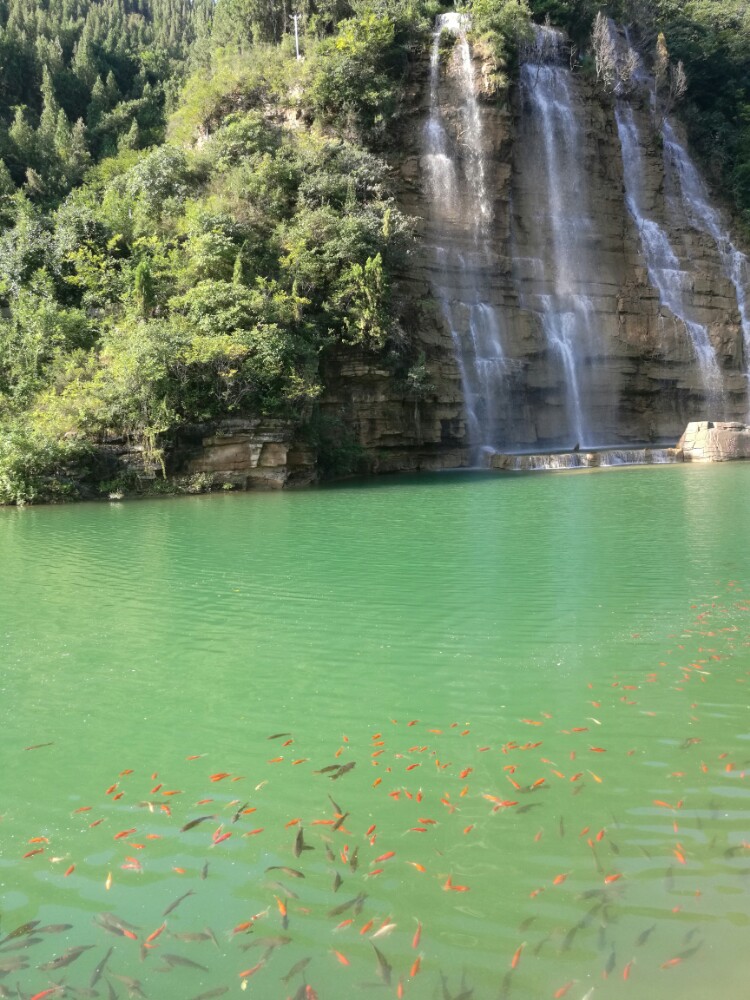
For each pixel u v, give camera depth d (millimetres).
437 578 11461
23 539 16234
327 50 40812
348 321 30828
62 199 49031
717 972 3428
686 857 4316
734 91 58156
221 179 35719
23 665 8062
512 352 39750
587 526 15781
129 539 15945
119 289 30922
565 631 8688
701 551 12867
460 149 41031
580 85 45906
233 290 28125
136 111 59625
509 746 5812
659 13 58531
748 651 7855
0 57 61750
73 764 5754
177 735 6242
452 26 44125
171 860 4461
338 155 36219
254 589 11125
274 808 5020
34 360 27672
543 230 42938
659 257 46531
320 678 7465
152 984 3469
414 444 33406
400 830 4695
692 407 44531
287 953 3641
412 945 3666
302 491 25047
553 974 3447
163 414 24797
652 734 5957
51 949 3727
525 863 4301
